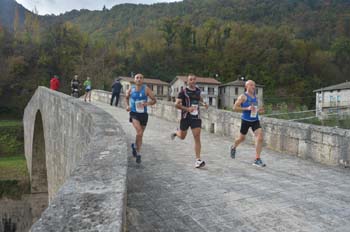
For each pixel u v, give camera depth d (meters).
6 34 66.62
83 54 66.56
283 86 73.19
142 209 4.04
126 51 81.12
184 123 6.29
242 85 64.94
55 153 11.90
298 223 3.79
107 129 4.61
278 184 5.43
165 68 80.12
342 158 6.89
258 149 6.76
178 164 6.59
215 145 9.37
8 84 57.78
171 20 92.25
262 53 80.38
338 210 4.25
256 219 3.87
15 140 42.56
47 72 63.34
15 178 25.78
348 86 46.50
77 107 8.04
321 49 86.75
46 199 22.45
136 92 6.32
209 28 94.94
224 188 5.05
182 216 3.87
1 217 22.42
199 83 62.75
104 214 1.78
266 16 116.44
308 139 7.77
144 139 9.70
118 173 2.56
